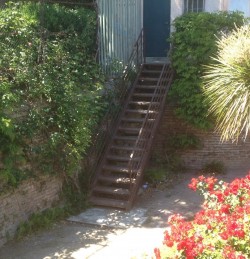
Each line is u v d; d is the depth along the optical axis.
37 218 6.61
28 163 6.51
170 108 9.34
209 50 8.46
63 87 7.03
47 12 8.27
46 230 6.57
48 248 6.00
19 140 6.24
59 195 7.14
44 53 7.06
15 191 6.30
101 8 8.97
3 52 6.64
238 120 6.04
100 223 6.78
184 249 3.69
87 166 7.80
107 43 9.11
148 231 6.49
